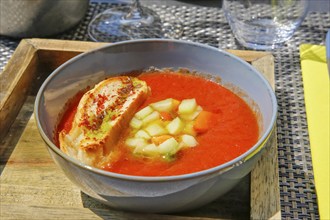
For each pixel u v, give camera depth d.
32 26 0.46
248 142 0.32
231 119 0.34
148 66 0.38
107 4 0.54
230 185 0.28
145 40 0.37
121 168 0.30
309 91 0.39
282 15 0.48
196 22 0.50
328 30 0.46
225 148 0.32
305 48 0.45
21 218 0.28
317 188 0.32
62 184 0.32
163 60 0.38
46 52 0.41
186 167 0.30
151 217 0.28
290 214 0.31
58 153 0.27
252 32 0.47
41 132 0.28
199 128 0.33
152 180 0.25
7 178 0.32
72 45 0.41
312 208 0.31
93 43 0.42
